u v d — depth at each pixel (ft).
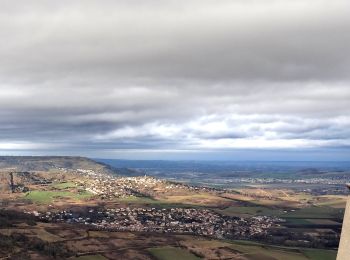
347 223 65.92
